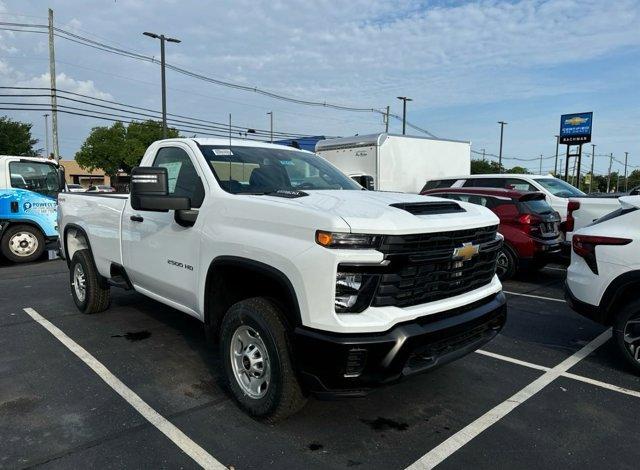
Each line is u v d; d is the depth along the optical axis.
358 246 2.97
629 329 4.49
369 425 3.55
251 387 3.59
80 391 4.07
